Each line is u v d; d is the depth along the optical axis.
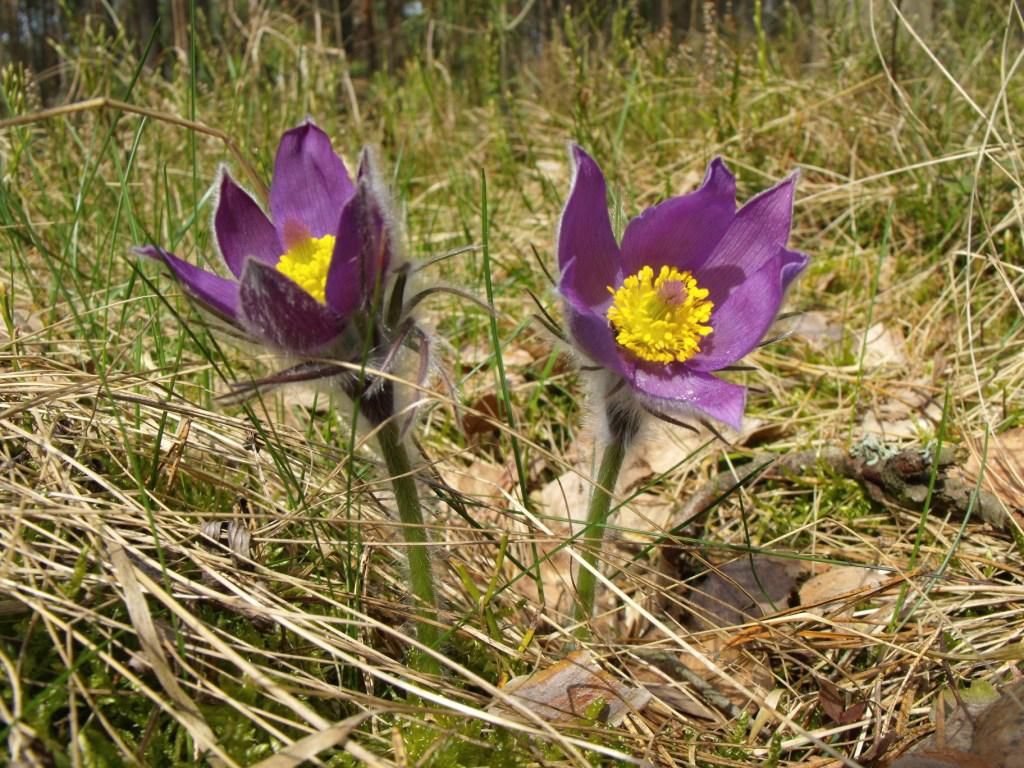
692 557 0.24
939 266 0.37
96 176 0.38
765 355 0.34
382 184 0.16
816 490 0.27
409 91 0.65
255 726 0.16
